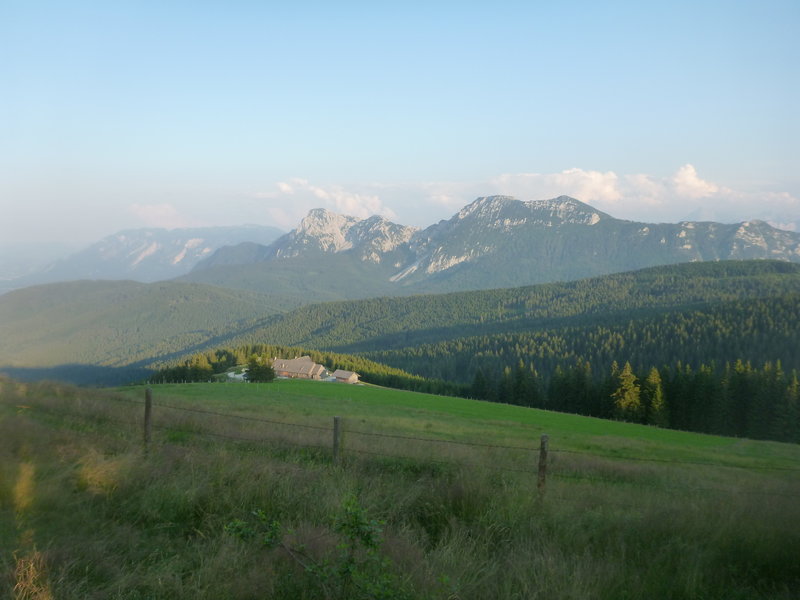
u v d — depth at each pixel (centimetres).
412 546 582
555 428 4300
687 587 552
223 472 790
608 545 663
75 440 955
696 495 1038
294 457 1058
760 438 6806
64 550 524
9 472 688
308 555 520
